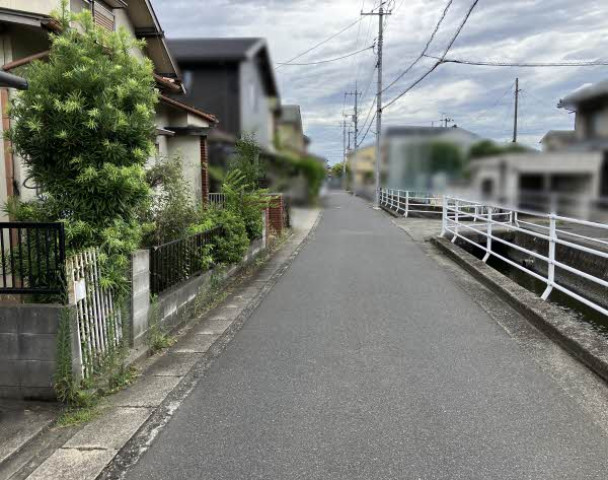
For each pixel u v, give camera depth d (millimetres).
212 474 2643
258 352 4602
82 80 3662
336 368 4145
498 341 4855
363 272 8688
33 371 3443
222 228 7480
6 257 3986
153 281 5004
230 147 12312
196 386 3820
